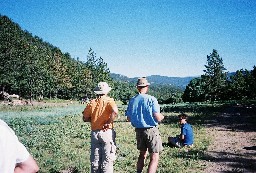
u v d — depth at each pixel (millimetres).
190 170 8133
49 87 89375
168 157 9672
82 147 11703
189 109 37000
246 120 21422
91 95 99188
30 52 88062
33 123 22828
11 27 101812
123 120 23938
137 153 10266
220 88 101500
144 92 6441
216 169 8211
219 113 28578
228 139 13281
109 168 6152
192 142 11586
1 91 79562
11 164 1420
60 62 99250
